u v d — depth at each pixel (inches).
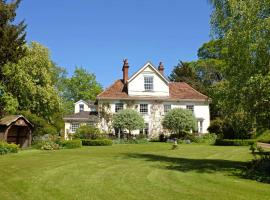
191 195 405.7
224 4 657.0
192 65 2637.8
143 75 1838.1
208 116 1855.3
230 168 661.3
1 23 997.2
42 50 1488.7
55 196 395.9
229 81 629.9
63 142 1218.6
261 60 587.8
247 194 415.8
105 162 727.1
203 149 1156.5
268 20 564.7
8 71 1283.2
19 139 1220.5
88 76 3147.1
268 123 606.5
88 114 1966.0
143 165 687.7
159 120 1813.5
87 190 428.8
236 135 1419.8
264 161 636.7
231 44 613.3
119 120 1589.6
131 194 409.1
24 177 522.6
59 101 1579.7
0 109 1237.7
